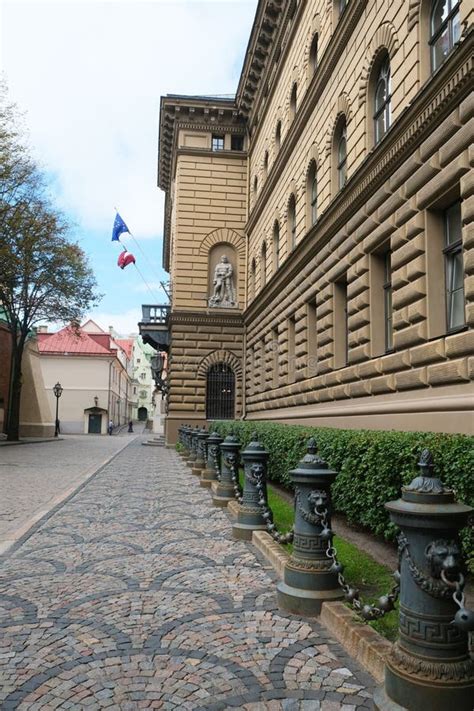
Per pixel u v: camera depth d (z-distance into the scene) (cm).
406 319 1002
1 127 2720
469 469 529
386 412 1049
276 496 1087
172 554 684
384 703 311
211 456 1331
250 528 762
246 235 2898
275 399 2066
